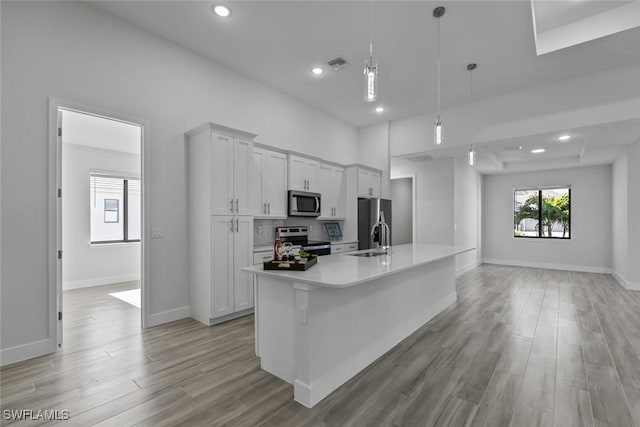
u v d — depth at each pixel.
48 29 2.57
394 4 2.71
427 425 1.67
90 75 2.79
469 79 4.05
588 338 2.95
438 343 2.84
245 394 1.96
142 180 3.14
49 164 2.54
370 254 3.28
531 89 4.24
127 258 5.69
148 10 2.85
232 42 3.36
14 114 2.40
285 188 4.33
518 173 7.90
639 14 2.80
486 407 1.84
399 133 5.70
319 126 5.27
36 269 2.48
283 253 2.29
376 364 2.42
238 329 3.11
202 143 3.34
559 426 1.67
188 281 3.49
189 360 2.43
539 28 3.26
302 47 3.43
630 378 2.18
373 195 5.70
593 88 3.79
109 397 1.91
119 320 3.39
